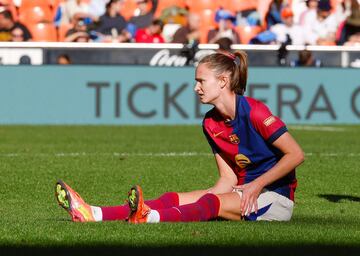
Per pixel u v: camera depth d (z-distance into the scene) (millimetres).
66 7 61438
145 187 29656
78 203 19484
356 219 21750
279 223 19703
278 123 19641
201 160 37250
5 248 16469
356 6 62781
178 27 61625
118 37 60969
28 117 57000
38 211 24156
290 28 63219
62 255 15672
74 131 51844
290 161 19609
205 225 18984
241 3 63156
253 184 19641
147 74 57062
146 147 42562
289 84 57656
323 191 29000
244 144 20109
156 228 18469
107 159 37219
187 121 57375
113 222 19359
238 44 60156
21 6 61375
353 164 36188
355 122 58469
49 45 56719
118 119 57188
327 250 16281
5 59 56875
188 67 57000
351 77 58219
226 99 19891
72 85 56969
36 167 34344
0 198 26922
